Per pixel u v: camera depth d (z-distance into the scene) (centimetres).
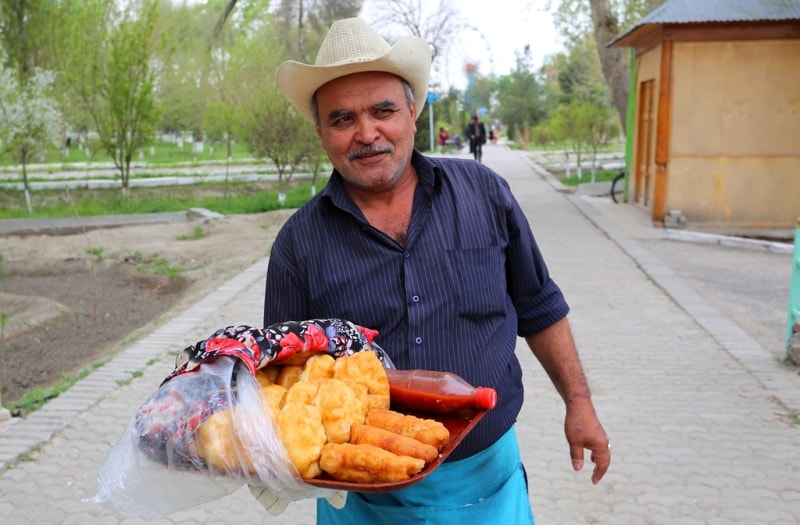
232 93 2977
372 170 205
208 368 166
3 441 460
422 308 210
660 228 1333
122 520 380
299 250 218
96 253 1279
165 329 725
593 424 237
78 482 417
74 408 513
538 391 555
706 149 1315
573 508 390
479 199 221
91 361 689
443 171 220
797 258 588
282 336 176
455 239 215
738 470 427
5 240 1437
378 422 174
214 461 159
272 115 1769
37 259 1258
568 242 1191
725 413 506
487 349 218
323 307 216
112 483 164
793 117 1288
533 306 243
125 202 1947
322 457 163
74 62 2036
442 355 212
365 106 203
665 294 841
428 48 212
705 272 1003
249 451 159
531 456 450
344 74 201
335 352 190
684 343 663
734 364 605
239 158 3844
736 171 1315
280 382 182
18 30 2277
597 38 2050
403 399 193
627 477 421
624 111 2047
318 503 241
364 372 183
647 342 667
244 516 388
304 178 2503
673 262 1064
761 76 1280
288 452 161
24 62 2286
